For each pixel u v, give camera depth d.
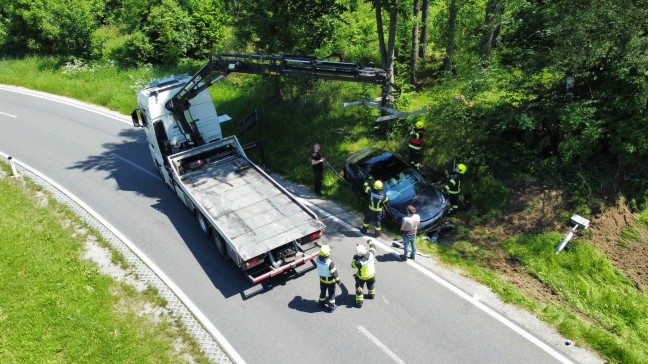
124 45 24.05
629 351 7.93
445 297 9.30
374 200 10.71
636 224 11.16
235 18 16.39
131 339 8.61
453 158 13.27
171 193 13.37
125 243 11.33
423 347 8.24
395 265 10.26
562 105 11.82
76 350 8.45
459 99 13.42
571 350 8.11
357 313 9.05
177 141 12.73
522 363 7.90
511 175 12.39
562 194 11.62
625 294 9.45
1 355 8.46
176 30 23.33
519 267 10.19
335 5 15.93
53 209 12.77
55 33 24.38
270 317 9.06
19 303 9.53
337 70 10.10
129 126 18.02
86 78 22.56
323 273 8.62
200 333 8.77
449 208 11.39
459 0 17.28
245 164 12.17
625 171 11.91
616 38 10.62
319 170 12.56
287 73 10.70
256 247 9.20
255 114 15.59
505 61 13.39
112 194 13.45
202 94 12.97
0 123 18.72
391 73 15.77
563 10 10.73
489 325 8.62
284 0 15.48
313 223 9.94
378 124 15.18
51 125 18.34
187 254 10.90
